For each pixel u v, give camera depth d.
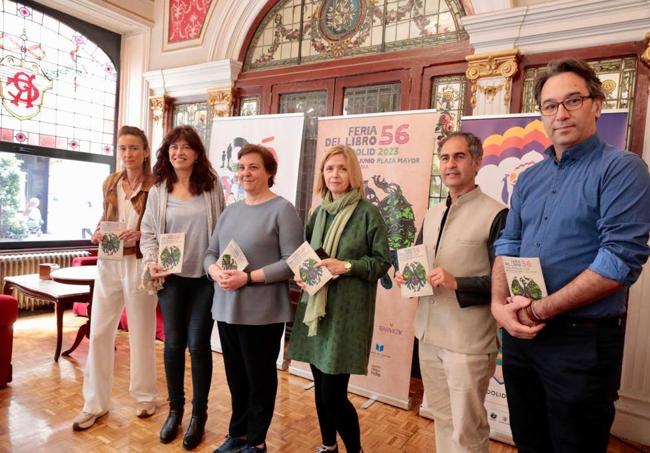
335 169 1.83
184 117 4.66
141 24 4.74
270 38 4.09
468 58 2.97
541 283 1.20
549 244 1.24
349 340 1.74
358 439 1.88
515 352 1.37
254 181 1.96
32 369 3.05
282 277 1.88
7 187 4.36
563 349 1.21
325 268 1.70
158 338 3.77
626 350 2.52
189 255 2.14
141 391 2.44
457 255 1.61
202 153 2.21
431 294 1.60
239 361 2.03
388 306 2.89
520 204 1.40
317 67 3.75
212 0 4.35
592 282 1.10
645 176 1.13
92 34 4.79
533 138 2.56
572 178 1.23
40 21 4.43
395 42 3.43
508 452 2.34
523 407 1.37
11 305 2.72
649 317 2.45
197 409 2.19
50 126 4.59
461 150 1.61
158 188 2.23
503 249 1.41
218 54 4.29
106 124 5.06
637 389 2.50
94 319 2.34
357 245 1.79
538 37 2.77
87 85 4.86
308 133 3.82
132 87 4.95
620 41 2.55
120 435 2.26
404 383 2.81
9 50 4.23
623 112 2.33
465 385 1.53
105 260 2.33
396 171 2.96
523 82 2.87
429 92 3.22
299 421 2.54
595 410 1.18
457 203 1.66
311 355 1.84
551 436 1.26
